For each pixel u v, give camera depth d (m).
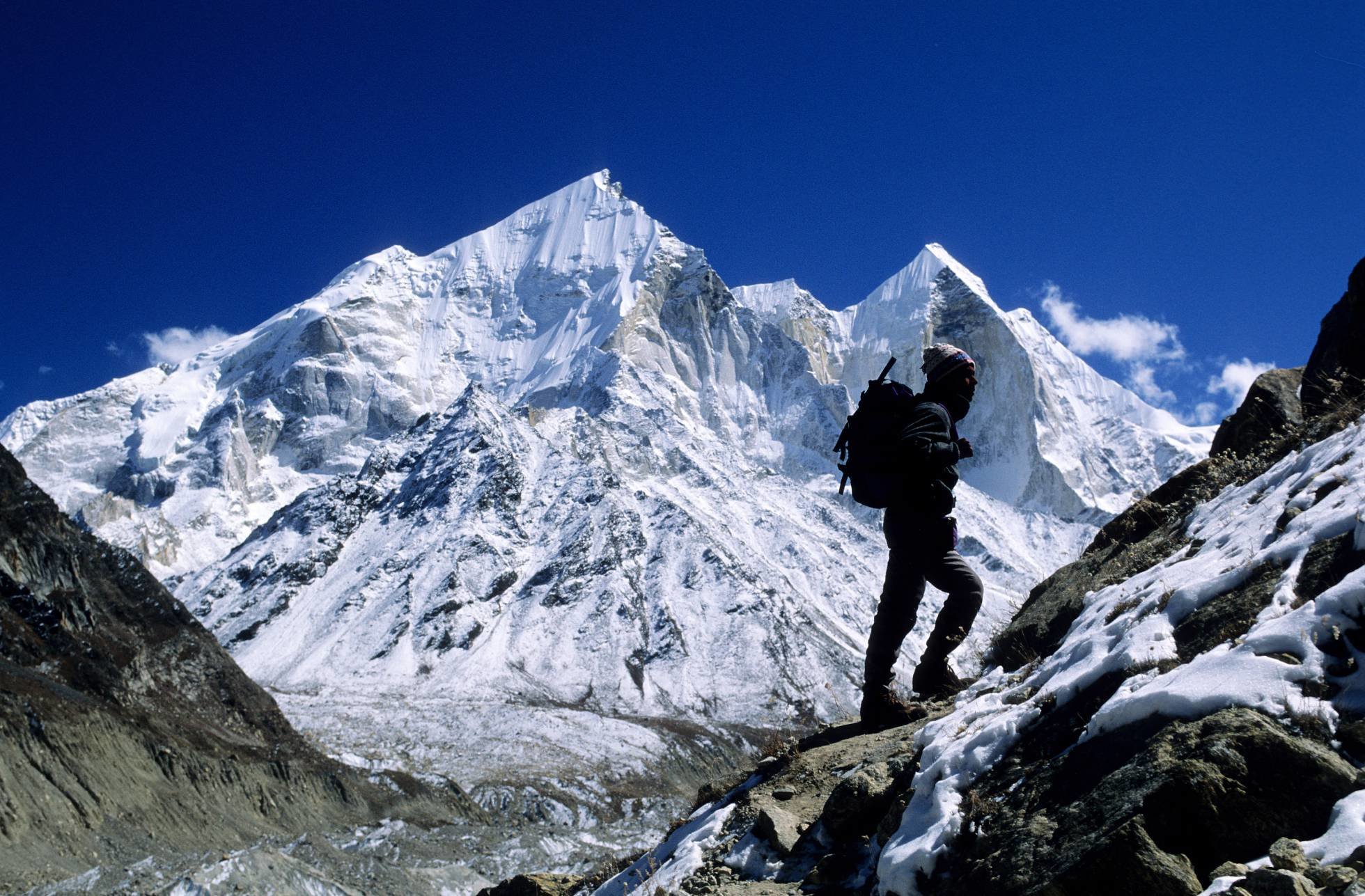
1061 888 4.56
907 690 8.85
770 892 6.34
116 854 44.78
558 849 72.31
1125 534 9.40
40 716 49.41
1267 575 5.78
